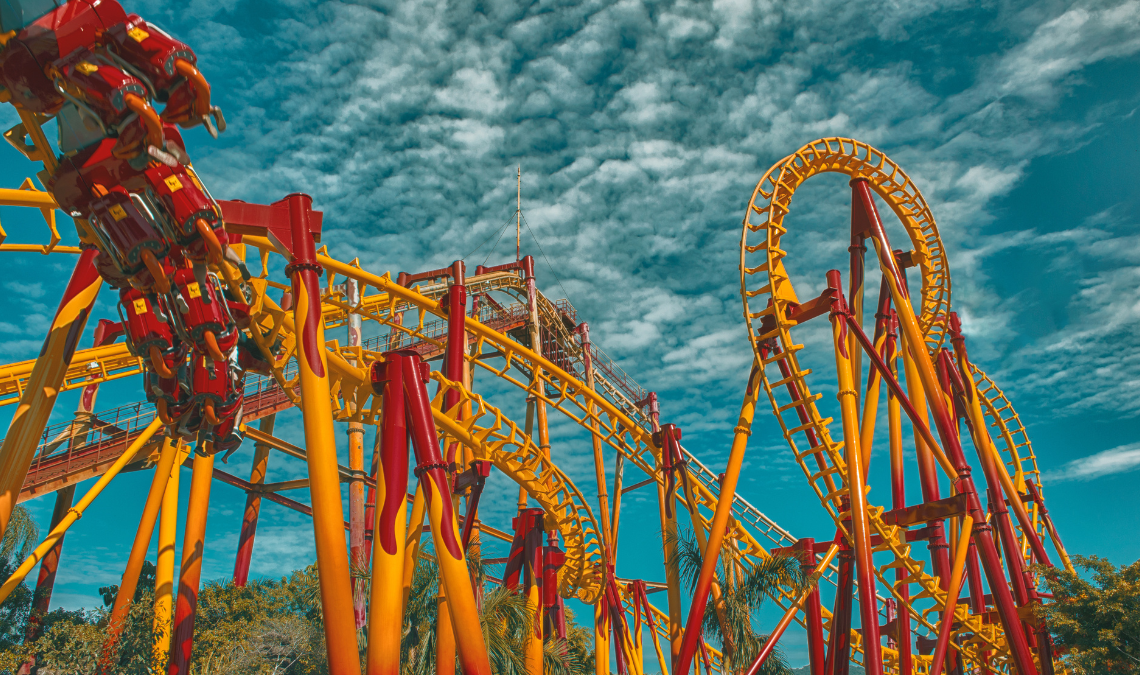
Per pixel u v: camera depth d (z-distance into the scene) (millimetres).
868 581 20562
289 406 31359
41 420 14961
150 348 15469
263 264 19000
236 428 18422
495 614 18984
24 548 25438
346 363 19203
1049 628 25031
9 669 18688
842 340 23172
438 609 17688
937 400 24062
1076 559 25703
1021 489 35656
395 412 16766
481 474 22078
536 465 25172
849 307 24266
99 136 13773
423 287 33750
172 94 13961
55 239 16469
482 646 15148
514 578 25109
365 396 19719
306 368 15328
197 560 20266
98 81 13078
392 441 16406
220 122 14938
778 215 25562
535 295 37375
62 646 19094
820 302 24062
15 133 14062
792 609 22359
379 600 14656
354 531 28359
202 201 14453
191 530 20391
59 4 12969
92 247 16203
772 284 24703
